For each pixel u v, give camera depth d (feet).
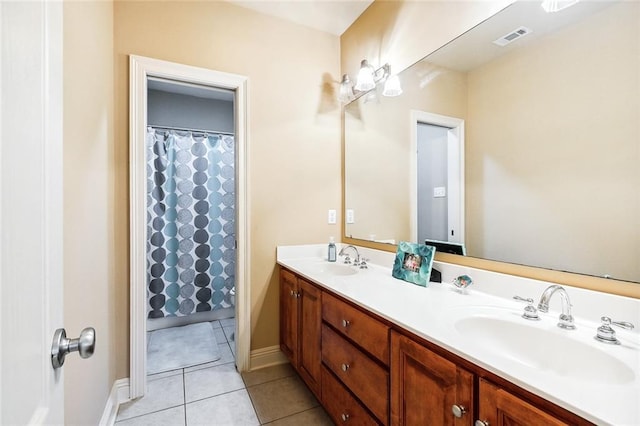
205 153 9.77
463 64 4.63
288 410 5.45
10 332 1.33
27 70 1.54
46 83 1.76
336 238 7.80
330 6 6.75
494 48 4.18
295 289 6.23
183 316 9.66
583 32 3.26
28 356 1.51
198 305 9.63
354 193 7.39
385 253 6.24
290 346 6.51
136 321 5.76
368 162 6.90
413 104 5.60
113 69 5.59
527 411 2.10
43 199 1.72
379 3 6.47
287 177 7.20
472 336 3.35
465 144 4.62
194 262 9.57
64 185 3.21
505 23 4.05
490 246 4.26
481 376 2.47
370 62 6.78
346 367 4.35
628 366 2.36
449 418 2.72
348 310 4.32
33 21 1.61
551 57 3.54
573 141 3.34
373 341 3.77
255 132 6.84
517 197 3.91
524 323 3.22
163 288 9.22
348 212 7.62
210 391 6.01
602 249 3.13
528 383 2.08
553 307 3.45
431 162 5.25
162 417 5.25
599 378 2.58
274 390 6.06
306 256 7.41
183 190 9.47
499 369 2.27
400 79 5.90
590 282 3.22
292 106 7.25
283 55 7.15
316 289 5.33
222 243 9.98
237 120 6.77
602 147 3.12
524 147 3.83
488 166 4.28
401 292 4.42
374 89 6.68
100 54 4.76
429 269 4.78
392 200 6.18
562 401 1.89
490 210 4.26
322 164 7.63
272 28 7.04
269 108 6.99
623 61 2.96
